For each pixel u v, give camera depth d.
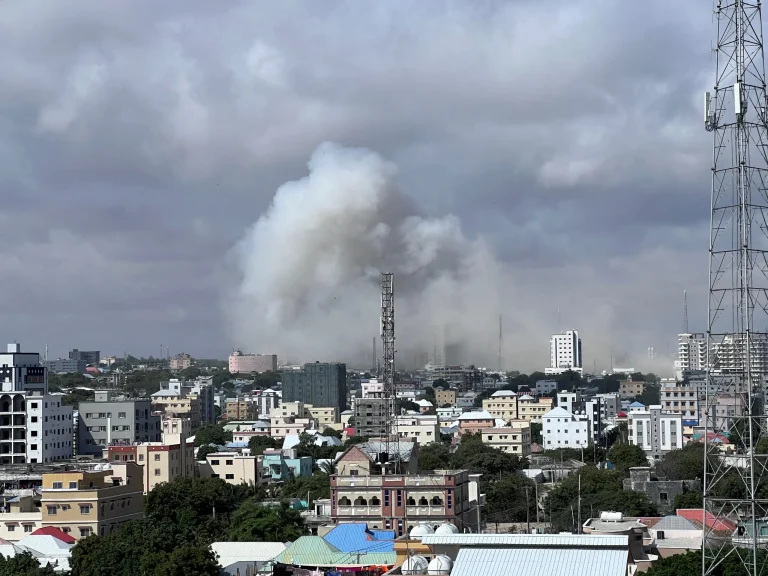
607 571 144.00
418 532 191.62
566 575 143.75
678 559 170.88
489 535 155.12
